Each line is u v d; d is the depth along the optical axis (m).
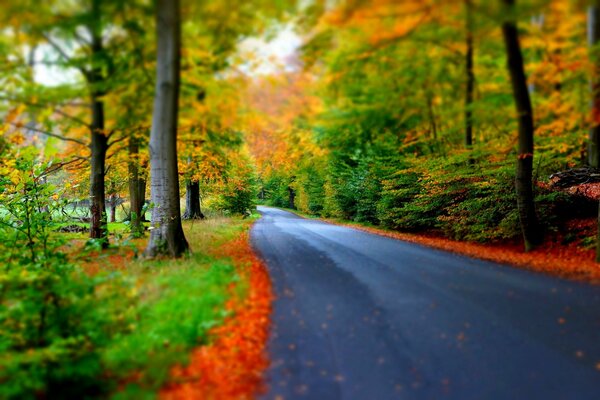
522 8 7.10
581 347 4.77
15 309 5.21
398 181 19.11
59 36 8.34
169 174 9.91
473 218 14.20
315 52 9.85
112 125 11.24
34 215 11.35
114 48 9.51
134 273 8.05
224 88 10.39
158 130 9.66
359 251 11.98
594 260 9.05
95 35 8.88
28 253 9.91
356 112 10.89
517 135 11.02
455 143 13.45
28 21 7.41
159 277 7.49
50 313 5.19
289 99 11.02
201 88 10.20
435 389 4.01
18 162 11.36
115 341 5.13
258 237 16.31
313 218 38.38
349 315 6.06
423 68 9.88
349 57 9.65
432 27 8.59
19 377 3.77
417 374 4.30
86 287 5.50
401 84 10.26
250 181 37.50
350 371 4.41
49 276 5.41
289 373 4.39
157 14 8.62
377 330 5.47
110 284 6.75
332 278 8.28
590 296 6.54
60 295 5.15
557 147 11.20
